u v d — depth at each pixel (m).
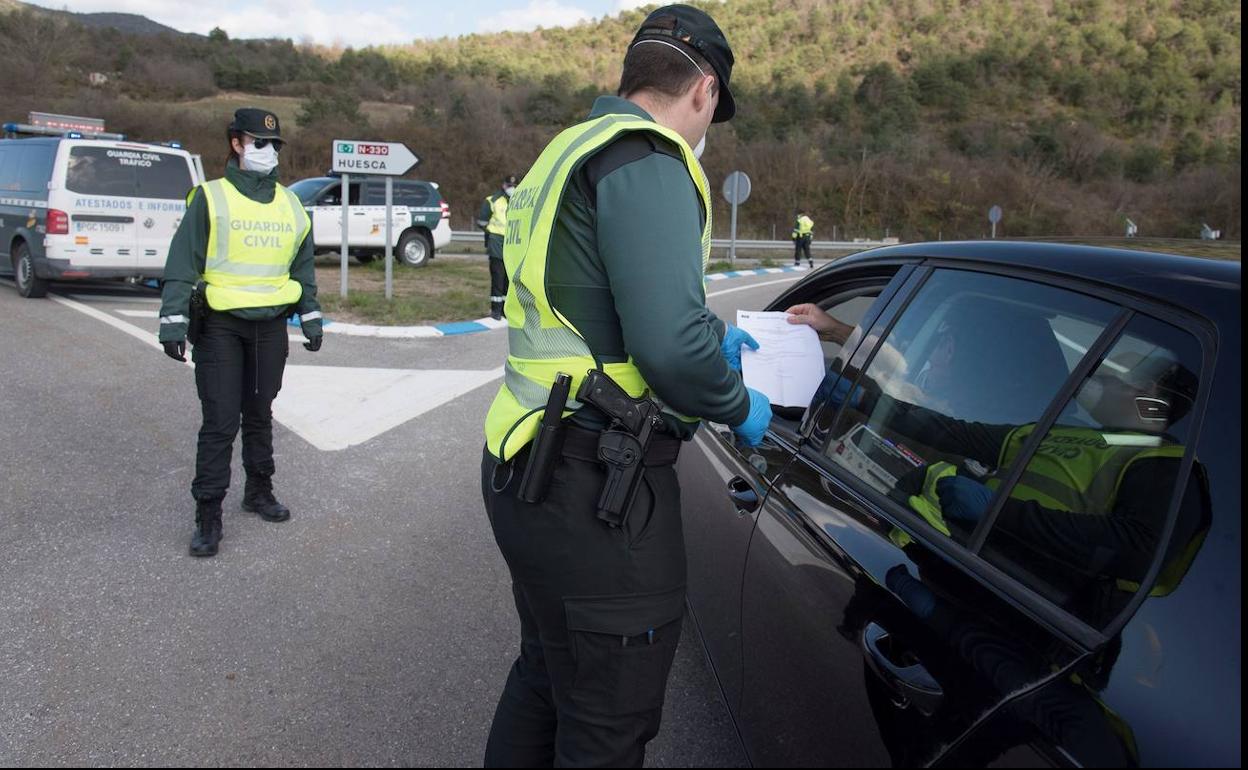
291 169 41.88
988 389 1.68
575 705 1.64
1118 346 1.45
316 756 2.42
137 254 10.23
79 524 4.01
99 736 2.48
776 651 1.84
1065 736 1.11
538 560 1.61
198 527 3.77
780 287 17.31
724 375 1.52
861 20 128.75
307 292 4.00
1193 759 0.99
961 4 127.81
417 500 4.46
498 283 10.49
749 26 135.62
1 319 8.94
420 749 2.47
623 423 1.53
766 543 2.03
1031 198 52.06
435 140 43.72
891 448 1.86
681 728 2.55
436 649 3.01
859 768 1.43
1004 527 1.48
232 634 3.08
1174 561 1.18
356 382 7.02
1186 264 1.48
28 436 5.25
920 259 2.10
